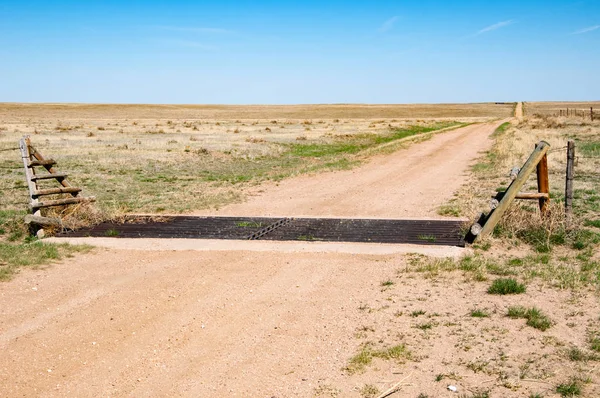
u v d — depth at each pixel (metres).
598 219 11.30
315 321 6.54
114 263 9.26
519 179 9.80
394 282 7.89
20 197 16.02
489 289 7.25
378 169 23.14
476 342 5.65
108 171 22.83
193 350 5.84
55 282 8.20
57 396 4.88
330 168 23.34
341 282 8.03
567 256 8.86
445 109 146.12
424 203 14.55
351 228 11.54
